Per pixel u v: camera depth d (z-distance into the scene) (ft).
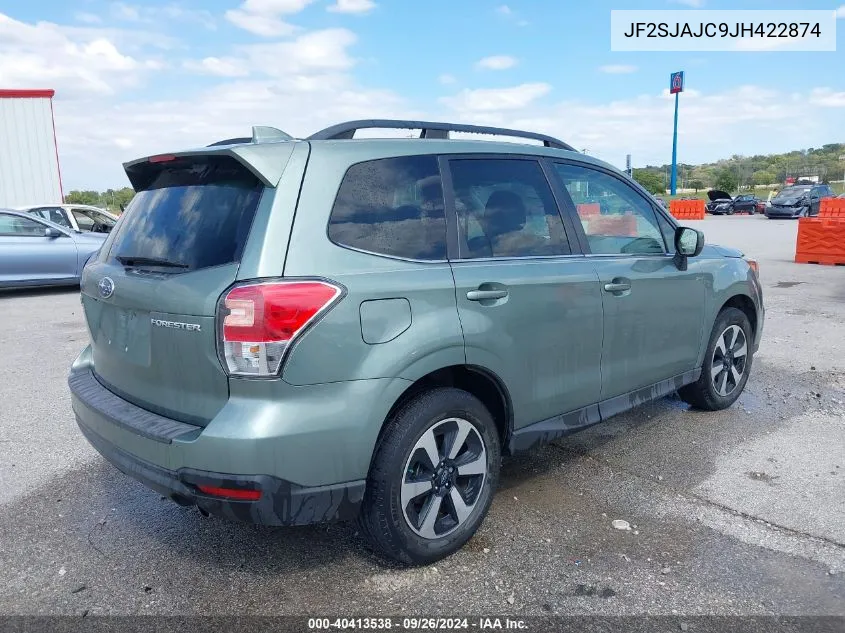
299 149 9.30
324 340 8.59
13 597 9.51
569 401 12.03
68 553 10.68
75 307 34.19
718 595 9.39
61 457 14.55
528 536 11.01
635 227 13.99
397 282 9.36
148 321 9.32
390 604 9.26
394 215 9.88
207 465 8.31
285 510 8.54
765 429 15.85
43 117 70.18
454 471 10.24
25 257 37.29
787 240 69.05
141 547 10.84
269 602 9.34
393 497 9.39
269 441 8.26
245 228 8.82
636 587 9.58
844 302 32.14
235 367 8.34
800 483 12.91
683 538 10.92
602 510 11.89
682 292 14.55
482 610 9.11
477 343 10.16
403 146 10.41
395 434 9.39
